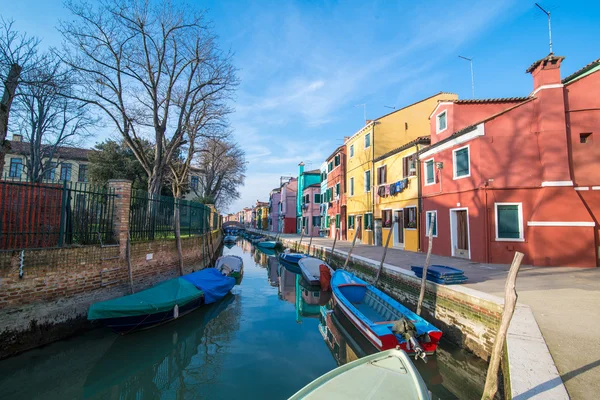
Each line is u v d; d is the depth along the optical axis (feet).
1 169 23.25
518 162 37.65
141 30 47.88
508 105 45.65
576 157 35.94
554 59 36.63
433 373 19.89
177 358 22.82
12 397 17.29
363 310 29.55
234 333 28.22
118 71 48.91
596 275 29.73
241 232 229.45
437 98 71.97
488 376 11.96
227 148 102.73
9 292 20.04
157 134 52.49
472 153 40.55
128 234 29.53
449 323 24.23
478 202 39.11
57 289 22.68
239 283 51.72
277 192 198.59
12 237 21.38
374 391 12.76
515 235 37.19
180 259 40.34
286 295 43.70
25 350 20.59
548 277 28.96
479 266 35.81
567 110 36.73
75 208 25.70
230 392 18.45
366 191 75.66
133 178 80.48
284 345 25.61
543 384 10.91
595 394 10.41
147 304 24.57
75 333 23.71
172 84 53.42
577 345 14.34
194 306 30.83
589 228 34.09
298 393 12.69
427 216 51.49
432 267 28.40
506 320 11.90
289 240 99.81
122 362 21.79
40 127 51.62
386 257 47.03
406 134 72.38
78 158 97.14
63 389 18.39
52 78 39.24
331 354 23.93
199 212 57.88
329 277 45.01
